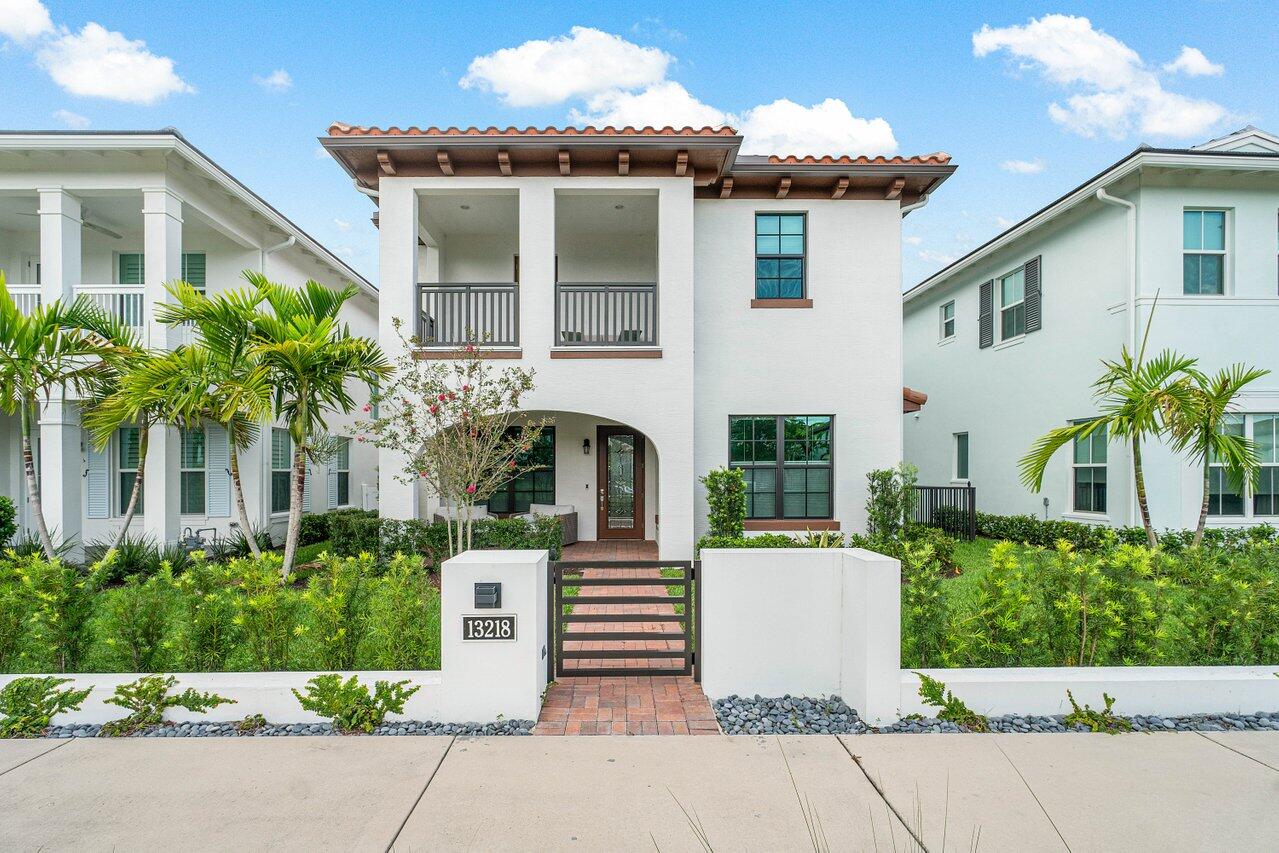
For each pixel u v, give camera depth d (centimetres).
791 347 1028
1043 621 471
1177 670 433
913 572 495
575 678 503
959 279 1460
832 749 373
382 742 383
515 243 1180
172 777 339
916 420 1662
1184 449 964
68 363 866
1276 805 312
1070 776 340
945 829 291
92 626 474
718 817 302
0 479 1077
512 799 318
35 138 892
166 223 949
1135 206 981
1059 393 1137
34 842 281
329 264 1386
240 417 903
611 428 1209
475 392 862
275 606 451
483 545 893
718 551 456
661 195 938
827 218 1031
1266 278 988
